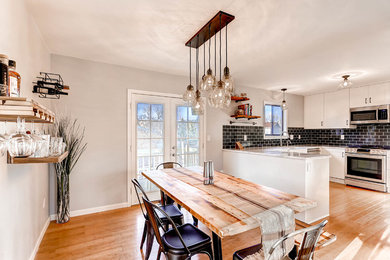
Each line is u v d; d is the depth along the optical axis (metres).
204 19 1.94
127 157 3.25
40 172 2.20
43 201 2.36
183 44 2.48
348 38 2.31
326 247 2.09
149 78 3.45
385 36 2.25
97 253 2.02
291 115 5.38
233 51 2.69
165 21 1.98
